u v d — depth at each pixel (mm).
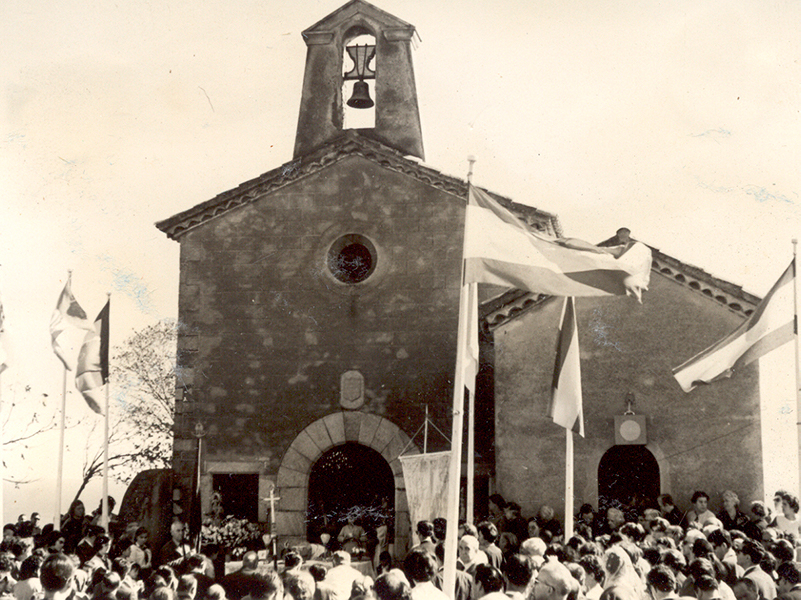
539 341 16172
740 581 8188
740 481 15594
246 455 16891
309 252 17375
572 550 10289
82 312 16281
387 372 16875
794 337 14773
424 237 17141
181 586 9008
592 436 15883
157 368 18484
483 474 16281
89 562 11023
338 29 18875
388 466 17375
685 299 16047
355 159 17484
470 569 9500
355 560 15086
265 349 17203
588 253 10594
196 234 17641
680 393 15867
